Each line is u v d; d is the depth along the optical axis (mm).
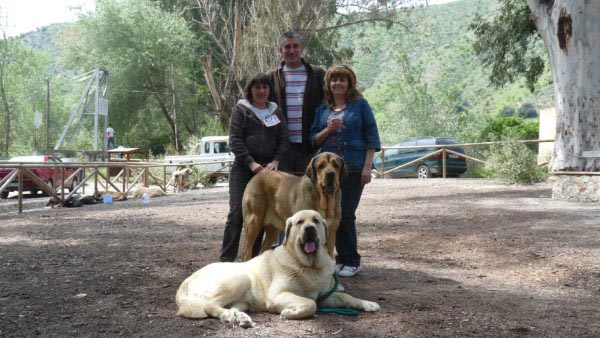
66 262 6402
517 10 22703
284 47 5883
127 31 38719
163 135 44062
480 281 5383
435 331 3793
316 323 3928
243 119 5609
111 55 38594
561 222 8609
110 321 4082
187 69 40750
